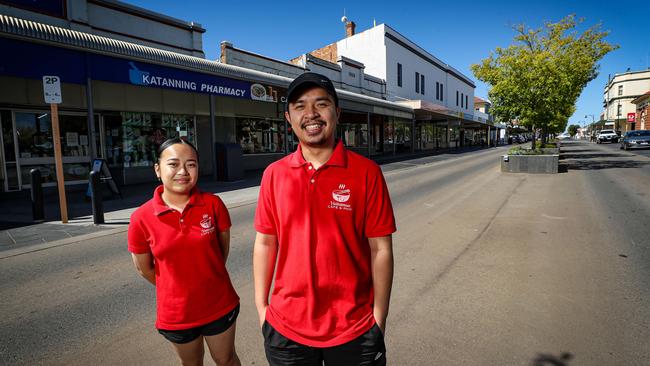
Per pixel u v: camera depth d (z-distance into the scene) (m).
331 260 1.46
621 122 67.06
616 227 5.76
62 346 2.80
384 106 22.69
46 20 9.80
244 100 16.69
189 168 1.81
